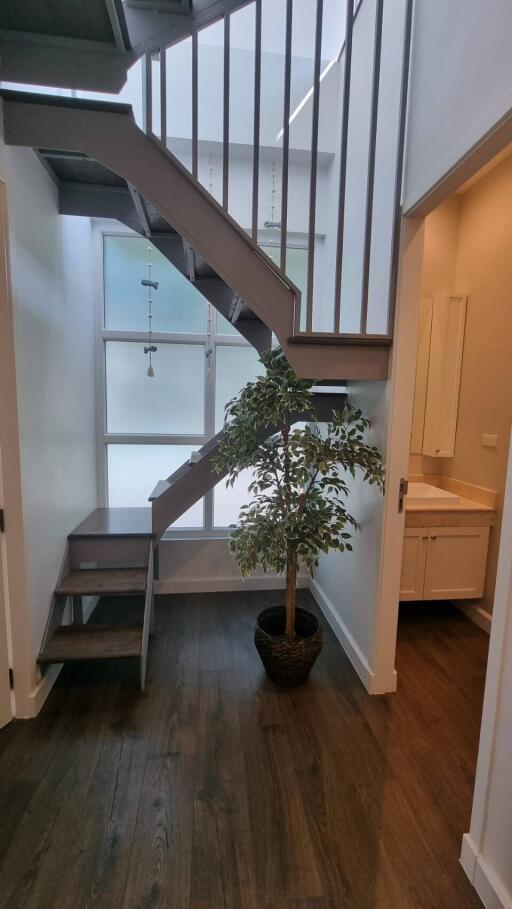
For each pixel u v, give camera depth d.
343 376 1.96
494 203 2.70
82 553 2.47
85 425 2.80
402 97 1.83
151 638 2.59
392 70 2.11
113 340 3.05
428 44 1.67
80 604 2.43
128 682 2.19
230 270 1.80
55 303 2.21
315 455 1.95
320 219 3.14
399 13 2.03
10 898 1.25
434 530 2.71
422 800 1.58
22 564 1.85
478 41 1.36
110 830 1.44
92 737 1.83
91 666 2.32
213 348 3.13
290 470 2.06
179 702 2.05
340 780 1.65
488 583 2.79
